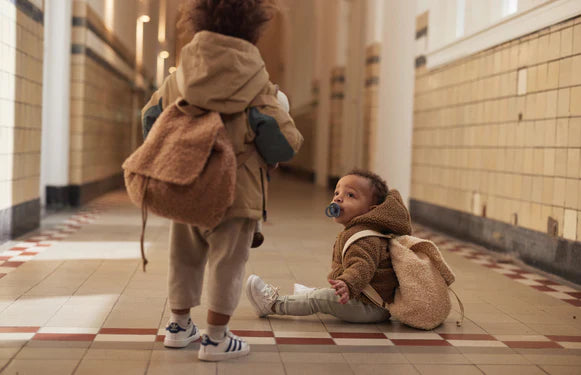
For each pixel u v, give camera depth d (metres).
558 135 4.39
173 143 2.11
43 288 3.48
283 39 21.22
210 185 2.07
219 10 2.18
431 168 7.08
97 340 2.58
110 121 10.21
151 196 2.09
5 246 4.79
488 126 5.59
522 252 4.90
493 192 5.46
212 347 2.36
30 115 5.45
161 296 3.39
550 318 3.24
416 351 2.60
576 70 4.18
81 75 7.80
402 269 2.91
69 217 6.81
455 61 6.41
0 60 4.62
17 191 5.18
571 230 4.18
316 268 4.44
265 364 2.36
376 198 3.04
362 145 10.30
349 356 2.50
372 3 9.73
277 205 9.26
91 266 4.15
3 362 2.28
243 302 3.34
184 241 2.43
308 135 16.17
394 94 8.62
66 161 7.73
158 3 17.97
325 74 13.98
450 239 6.30
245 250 2.33
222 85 2.15
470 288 3.95
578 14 4.16
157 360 2.36
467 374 2.34
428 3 7.21
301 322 2.98
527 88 4.88
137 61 14.24
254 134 2.26
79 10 7.75
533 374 2.36
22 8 5.11
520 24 4.98
